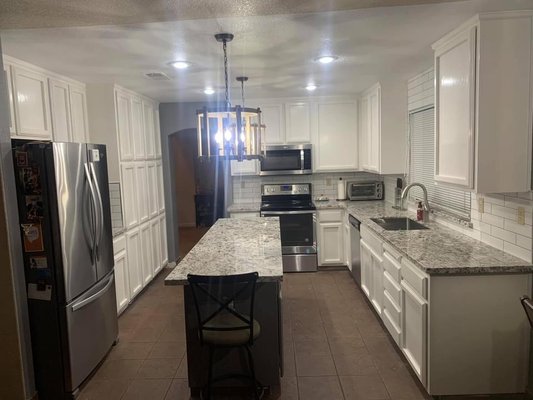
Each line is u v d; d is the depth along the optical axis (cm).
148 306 432
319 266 543
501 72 238
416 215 425
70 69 337
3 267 258
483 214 301
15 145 279
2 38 251
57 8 204
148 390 282
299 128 555
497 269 239
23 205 265
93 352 303
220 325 250
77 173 288
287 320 386
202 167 857
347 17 233
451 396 258
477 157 244
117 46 276
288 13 220
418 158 437
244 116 255
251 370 256
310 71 379
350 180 591
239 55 309
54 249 267
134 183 455
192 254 294
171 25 236
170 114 560
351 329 364
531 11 231
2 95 256
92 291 303
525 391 249
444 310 245
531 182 243
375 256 366
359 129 556
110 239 341
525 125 242
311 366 304
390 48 303
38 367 276
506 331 246
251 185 596
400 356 316
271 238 344
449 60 274
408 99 455
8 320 261
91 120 411
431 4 217
